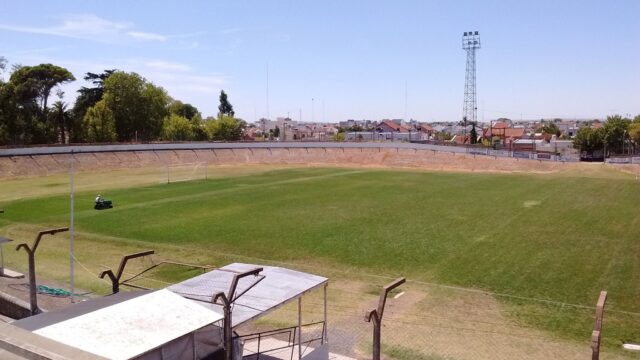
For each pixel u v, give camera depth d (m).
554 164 100.75
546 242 36.78
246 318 13.95
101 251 34.69
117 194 61.47
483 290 26.56
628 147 140.12
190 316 12.48
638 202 55.62
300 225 42.94
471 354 19.11
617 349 19.36
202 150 105.38
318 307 24.11
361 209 51.06
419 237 38.41
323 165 108.50
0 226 42.53
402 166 107.88
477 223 43.72
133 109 121.38
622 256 33.00
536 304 24.45
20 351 8.49
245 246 35.97
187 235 39.31
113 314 12.27
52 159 83.75
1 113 101.50
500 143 167.12
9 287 24.86
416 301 24.97
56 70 115.94
